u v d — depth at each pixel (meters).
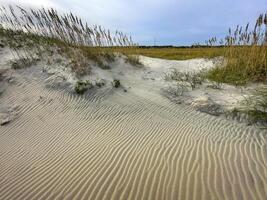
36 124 6.21
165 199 3.27
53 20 9.38
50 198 3.48
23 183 3.90
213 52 13.76
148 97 7.58
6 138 5.74
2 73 8.72
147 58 14.16
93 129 5.69
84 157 4.46
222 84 8.27
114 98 7.38
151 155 4.36
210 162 4.02
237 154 4.26
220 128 5.49
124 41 11.22
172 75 10.11
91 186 3.63
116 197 3.37
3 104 7.40
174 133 5.27
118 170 3.96
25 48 10.55
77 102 7.15
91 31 9.98
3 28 11.60
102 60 10.77
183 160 4.13
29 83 8.28
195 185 3.49
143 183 3.60
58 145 5.08
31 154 4.84
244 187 3.40
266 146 4.55
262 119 5.63
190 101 7.16
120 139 5.11
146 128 5.60
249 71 8.29
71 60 9.45
